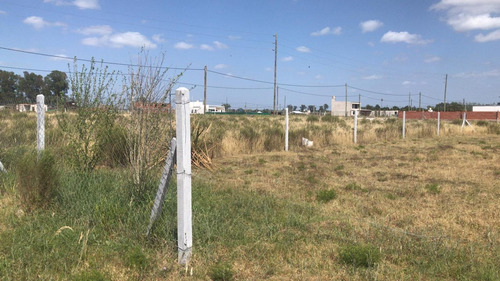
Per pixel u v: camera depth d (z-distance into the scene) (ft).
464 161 35.29
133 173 17.19
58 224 14.71
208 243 13.75
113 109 22.27
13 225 14.73
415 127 74.90
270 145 44.55
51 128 35.73
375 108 392.88
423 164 33.86
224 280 11.47
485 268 12.24
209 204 17.92
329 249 13.92
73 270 11.49
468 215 18.04
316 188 23.82
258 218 16.96
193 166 31.09
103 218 14.79
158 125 17.29
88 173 20.30
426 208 19.40
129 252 12.65
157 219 13.94
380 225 16.42
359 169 31.37
